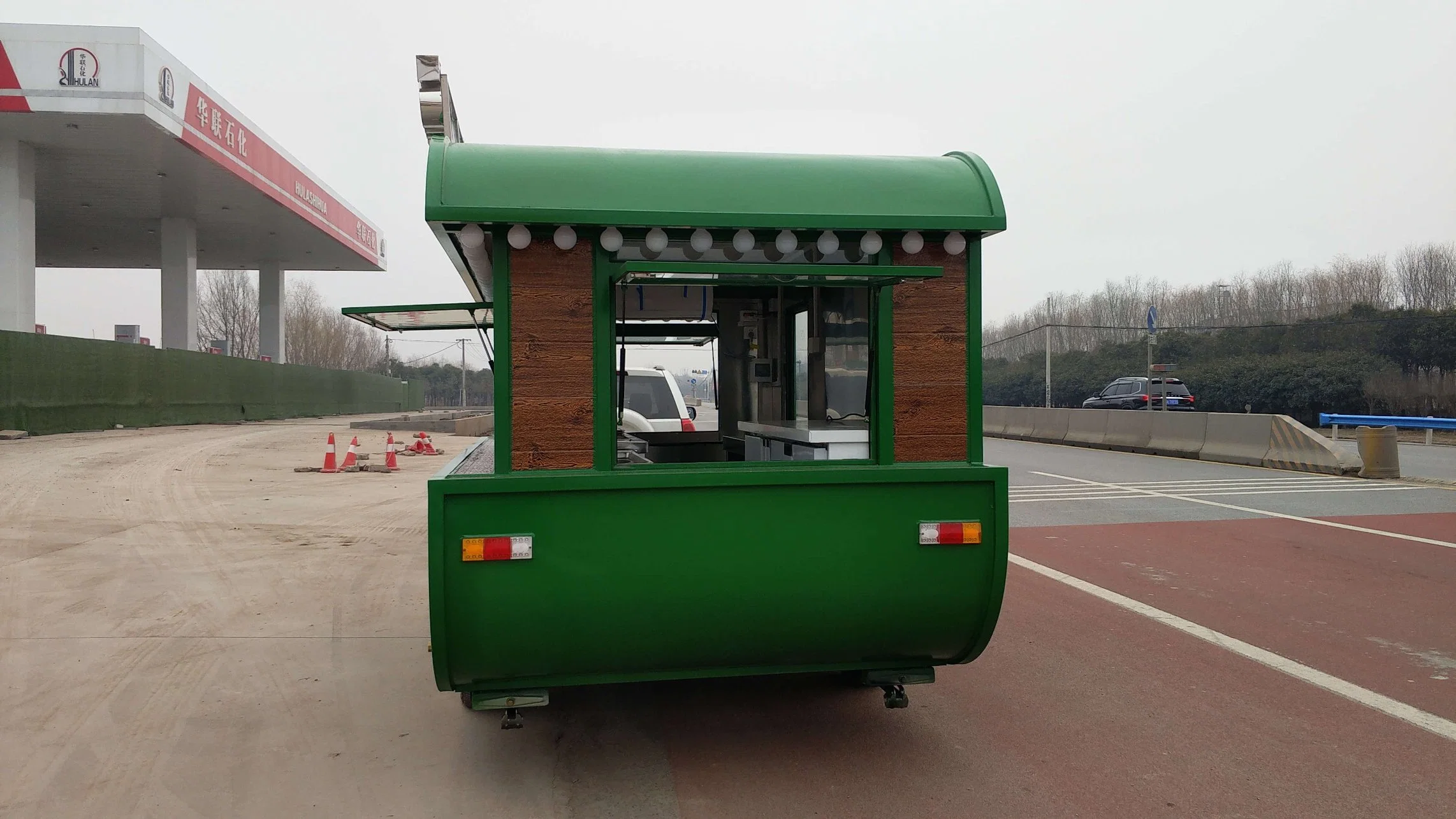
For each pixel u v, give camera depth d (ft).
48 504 37.40
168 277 109.70
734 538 11.76
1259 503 39.58
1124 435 69.97
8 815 11.60
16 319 77.25
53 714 15.03
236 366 114.01
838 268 11.86
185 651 18.47
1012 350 238.48
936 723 15.01
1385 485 45.37
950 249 12.58
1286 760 13.50
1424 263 154.92
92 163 84.74
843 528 12.07
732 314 18.78
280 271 146.82
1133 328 159.12
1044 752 13.80
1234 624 20.81
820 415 14.85
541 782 12.73
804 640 12.28
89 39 70.54
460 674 11.63
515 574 11.26
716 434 21.29
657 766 13.28
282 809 11.87
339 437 87.15
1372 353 124.06
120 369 85.30
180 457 59.06
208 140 82.89
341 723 14.89
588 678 12.11
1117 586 24.53
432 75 14.42
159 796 12.19
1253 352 141.69
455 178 11.44
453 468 14.14
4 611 21.30
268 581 24.64
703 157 12.41
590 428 11.69
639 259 11.89
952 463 12.65
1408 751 13.84
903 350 12.55
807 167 12.56
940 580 12.37
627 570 11.51
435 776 12.91
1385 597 23.17
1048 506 39.14
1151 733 14.56
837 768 13.23
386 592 23.59
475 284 15.89
